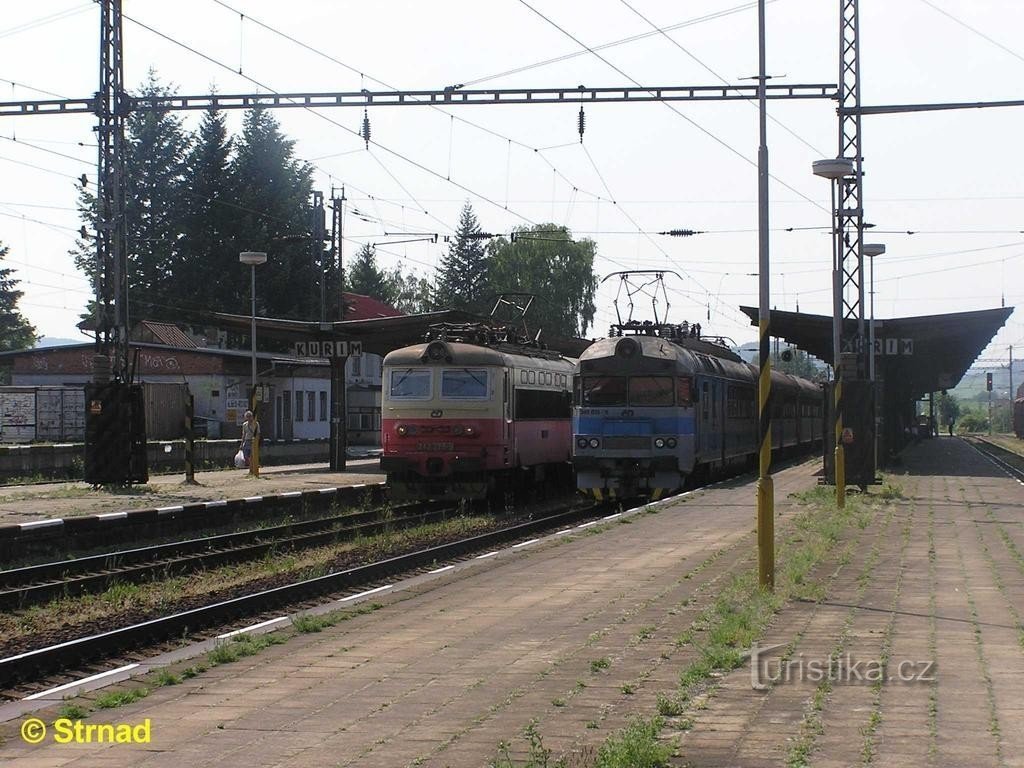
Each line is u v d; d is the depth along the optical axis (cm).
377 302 8806
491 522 2522
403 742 735
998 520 2123
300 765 692
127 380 2822
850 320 2945
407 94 2523
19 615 1448
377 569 1708
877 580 1386
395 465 2677
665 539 1870
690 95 2564
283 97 2548
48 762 720
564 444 3228
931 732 722
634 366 2781
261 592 1473
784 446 4591
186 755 723
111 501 2464
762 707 793
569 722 772
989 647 984
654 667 936
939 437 10244
